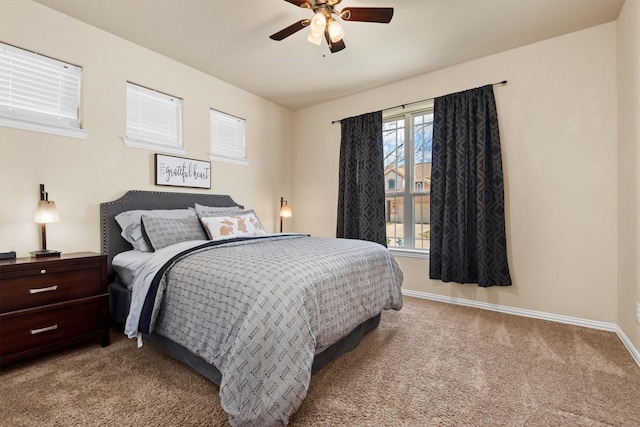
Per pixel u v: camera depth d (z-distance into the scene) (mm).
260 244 2455
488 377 1784
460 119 3145
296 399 1274
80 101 2529
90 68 2568
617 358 2021
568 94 2682
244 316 1395
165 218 2711
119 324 2438
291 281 1474
